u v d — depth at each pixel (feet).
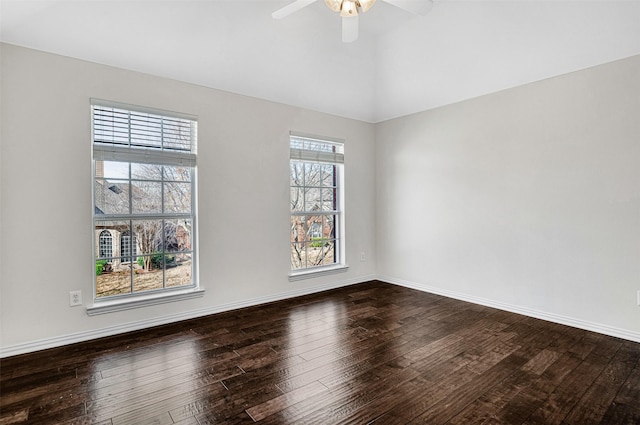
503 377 7.39
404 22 11.10
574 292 10.34
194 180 11.33
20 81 8.48
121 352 8.63
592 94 9.87
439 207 13.98
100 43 9.04
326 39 11.28
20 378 7.34
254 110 12.53
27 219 8.58
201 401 6.51
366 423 5.87
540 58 10.24
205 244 11.41
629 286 9.32
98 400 6.54
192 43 9.82
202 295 11.36
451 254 13.61
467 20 10.14
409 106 14.49
